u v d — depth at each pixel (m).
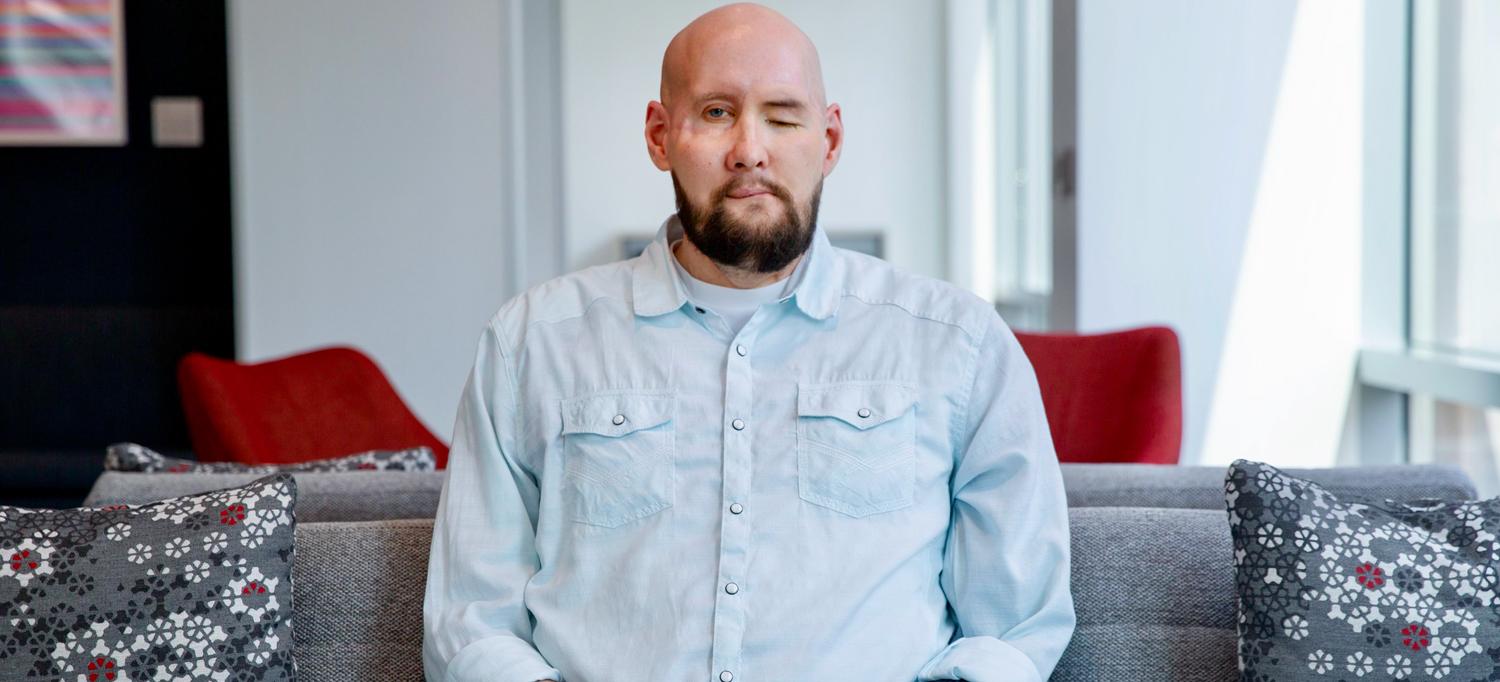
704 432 1.68
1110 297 4.33
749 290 1.75
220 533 1.65
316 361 3.33
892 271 1.81
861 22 7.77
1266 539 1.61
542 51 5.38
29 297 5.20
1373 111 4.26
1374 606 1.56
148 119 5.14
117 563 1.62
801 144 1.66
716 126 1.66
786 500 1.65
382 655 1.76
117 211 5.18
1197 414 4.33
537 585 1.69
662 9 7.65
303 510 1.98
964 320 1.74
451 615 1.67
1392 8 4.20
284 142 4.59
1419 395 4.07
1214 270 4.32
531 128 5.38
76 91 5.06
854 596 1.61
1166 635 1.72
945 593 1.71
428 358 4.65
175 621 1.61
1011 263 7.07
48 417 5.04
